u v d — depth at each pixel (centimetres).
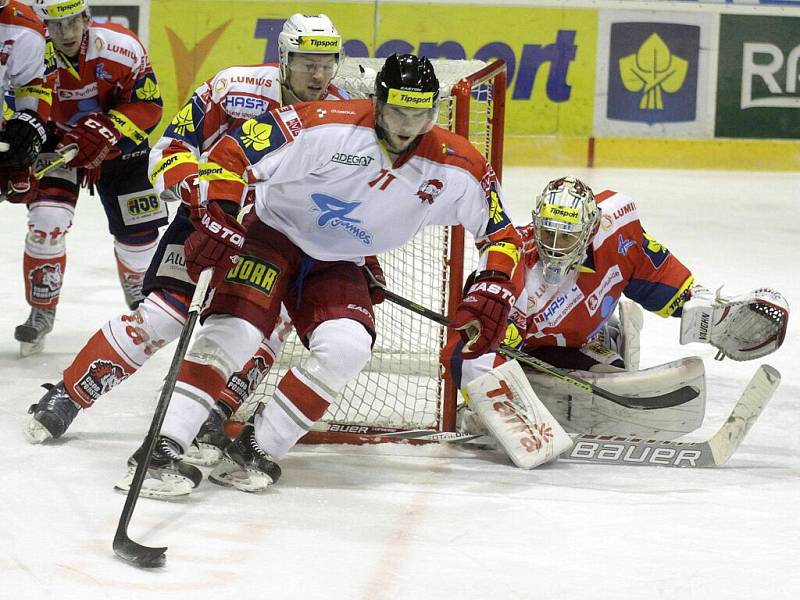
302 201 995
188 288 1052
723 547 915
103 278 2042
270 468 1019
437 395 1255
